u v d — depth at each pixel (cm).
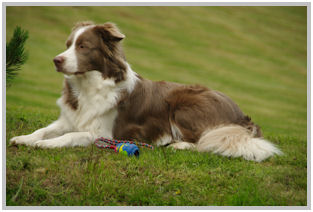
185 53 3600
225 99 625
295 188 434
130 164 449
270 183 439
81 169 423
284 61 3903
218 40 4219
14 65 430
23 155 446
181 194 396
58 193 376
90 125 550
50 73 2488
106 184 390
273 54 4072
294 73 3569
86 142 529
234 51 3950
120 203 376
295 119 1875
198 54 3650
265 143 552
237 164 497
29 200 366
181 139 602
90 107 550
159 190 398
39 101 1619
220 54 3791
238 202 381
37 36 3105
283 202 389
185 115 594
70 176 404
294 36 4728
